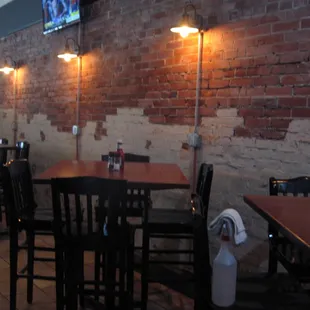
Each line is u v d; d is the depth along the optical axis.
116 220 1.98
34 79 5.57
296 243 1.28
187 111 3.38
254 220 2.95
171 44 3.48
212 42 3.15
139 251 3.78
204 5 3.19
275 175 2.81
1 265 3.31
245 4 2.93
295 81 2.68
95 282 2.08
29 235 2.58
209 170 2.39
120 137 4.06
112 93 4.14
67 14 4.58
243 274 1.92
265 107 2.85
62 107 4.95
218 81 3.14
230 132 3.08
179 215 2.52
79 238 2.00
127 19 3.91
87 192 1.95
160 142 3.64
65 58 4.54
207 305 1.52
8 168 2.38
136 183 2.18
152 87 3.69
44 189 5.27
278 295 1.59
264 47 2.83
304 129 2.64
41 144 5.45
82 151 4.62
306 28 2.61
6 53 6.32
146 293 2.43
